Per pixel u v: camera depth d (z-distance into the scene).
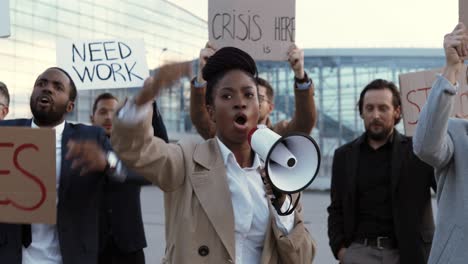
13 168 2.99
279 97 36.28
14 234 3.58
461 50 3.18
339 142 37.34
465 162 3.32
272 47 4.54
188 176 2.73
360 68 36.88
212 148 2.80
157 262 10.25
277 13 4.54
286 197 2.73
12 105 35.03
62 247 3.61
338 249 4.85
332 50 36.81
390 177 4.61
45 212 2.98
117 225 4.81
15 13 35.19
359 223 4.73
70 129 3.85
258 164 2.81
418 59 36.16
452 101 3.16
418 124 3.27
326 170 36.06
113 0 39.81
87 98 34.81
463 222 3.25
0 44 34.59
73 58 5.62
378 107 4.71
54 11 37.38
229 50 2.76
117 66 5.63
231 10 4.52
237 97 2.70
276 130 4.22
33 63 36.34
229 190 2.72
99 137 3.84
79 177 3.66
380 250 4.60
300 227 2.78
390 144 4.73
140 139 2.47
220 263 2.66
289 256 2.74
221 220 2.67
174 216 2.75
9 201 2.99
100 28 39.50
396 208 4.55
